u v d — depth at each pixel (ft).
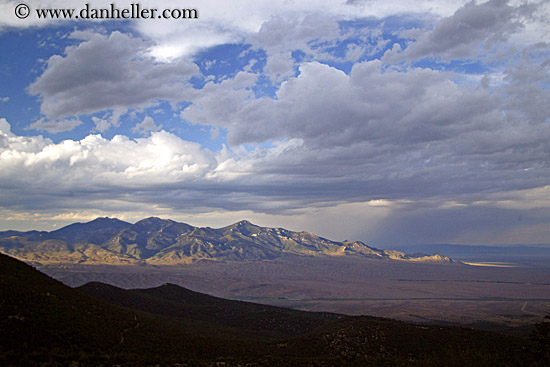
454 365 160.76
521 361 171.53
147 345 169.37
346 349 236.63
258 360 174.09
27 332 137.49
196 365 148.46
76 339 146.82
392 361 185.06
